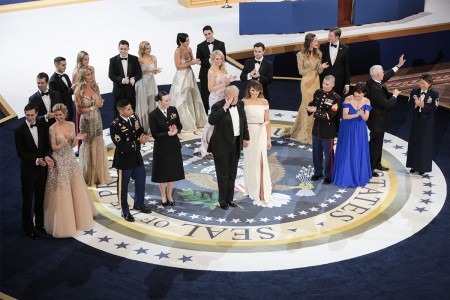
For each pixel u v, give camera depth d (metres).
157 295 7.19
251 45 15.23
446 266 7.72
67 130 8.23
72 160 8.27
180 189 9.57
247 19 15.80
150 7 18.14
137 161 8.57
